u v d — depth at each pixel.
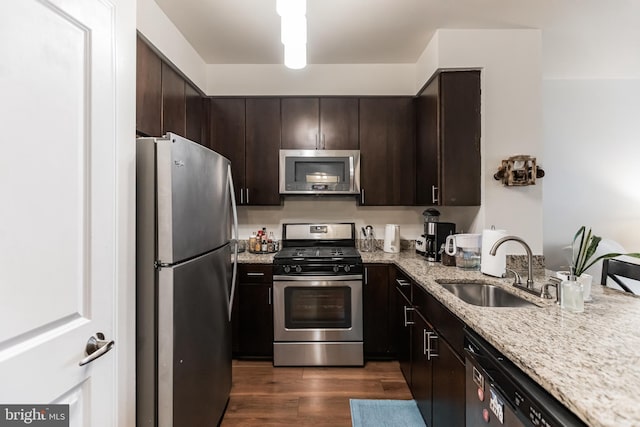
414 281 2.04
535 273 2.22
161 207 1.27
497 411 1.01
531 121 2.37
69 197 0.86
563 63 2.96
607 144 3.32
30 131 0.74
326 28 2.37
